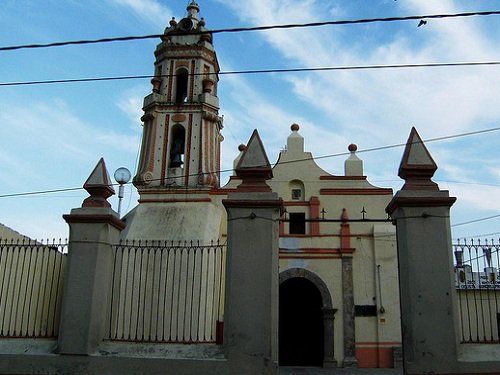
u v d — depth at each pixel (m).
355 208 24.52
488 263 9.91
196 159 24.52
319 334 26.53
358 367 22.16
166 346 9.83
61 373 9.69
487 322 14.95
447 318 9.32
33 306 14.66
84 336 9.84
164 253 20.33
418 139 10.53
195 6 27.72
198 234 22.19
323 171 25.22
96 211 10.57
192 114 25.19
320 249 23.81
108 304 10.59
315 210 24.42
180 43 26.52
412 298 9.45
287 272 23.64
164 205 23.91
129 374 9.55
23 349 10.01
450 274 9.52
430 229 9.76
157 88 25.88
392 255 23.48
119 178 23.05
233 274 9.85
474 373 9.06
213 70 27.09
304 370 21.22
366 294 23.22
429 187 10.04
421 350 9.20
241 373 9.37
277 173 25.30
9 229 15.32
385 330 22.55
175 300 19.22
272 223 10.09
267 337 9.50
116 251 10.93
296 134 25.98
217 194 24.53
